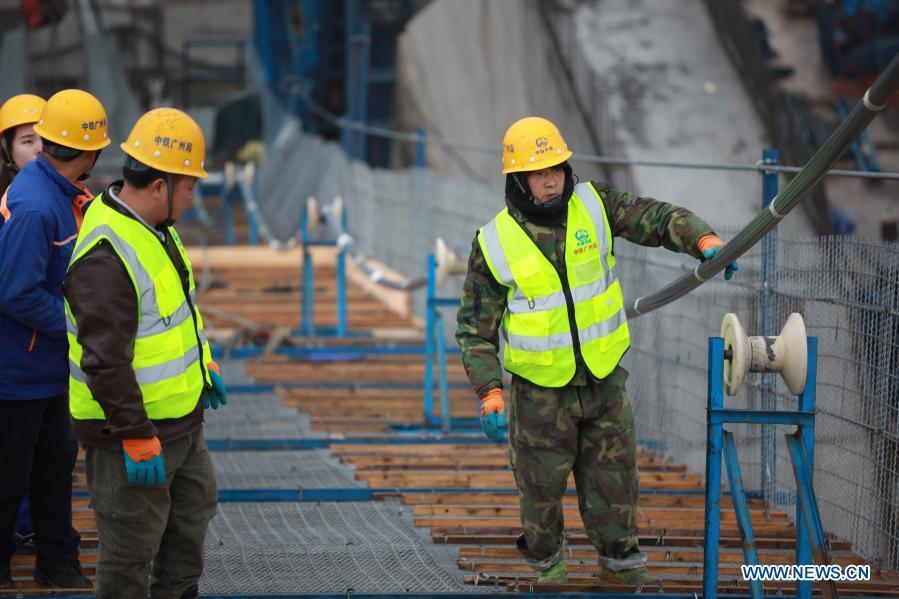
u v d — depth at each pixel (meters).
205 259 29.34
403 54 36.88
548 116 35.94
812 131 38.38
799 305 11.81
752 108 35.94
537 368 8.55
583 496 8.91
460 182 24.72
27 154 9.58
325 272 31.53
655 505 12.51
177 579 7.95
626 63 36.47
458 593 8.79
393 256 30.11
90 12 54.16
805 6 43.06
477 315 8.70
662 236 8.49
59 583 9.28
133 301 7.10
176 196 7.30
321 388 19.84
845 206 37.62
